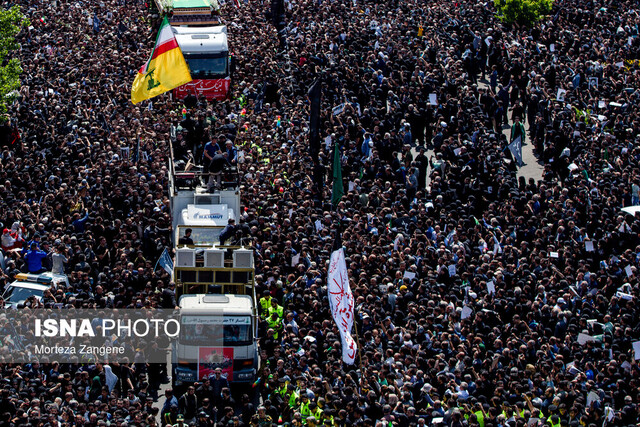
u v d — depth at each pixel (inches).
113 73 2935.5
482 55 3189.0
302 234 1847.9
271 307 1616.6
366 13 3673.7
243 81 2898.6
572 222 1914.4
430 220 1926.7
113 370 1501.0
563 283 1720.0
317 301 1627.7
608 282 1742.1
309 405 1349.7
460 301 1667.1
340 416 1325.0
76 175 2159.2
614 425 1359.5
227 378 1573.6
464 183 2135.8
